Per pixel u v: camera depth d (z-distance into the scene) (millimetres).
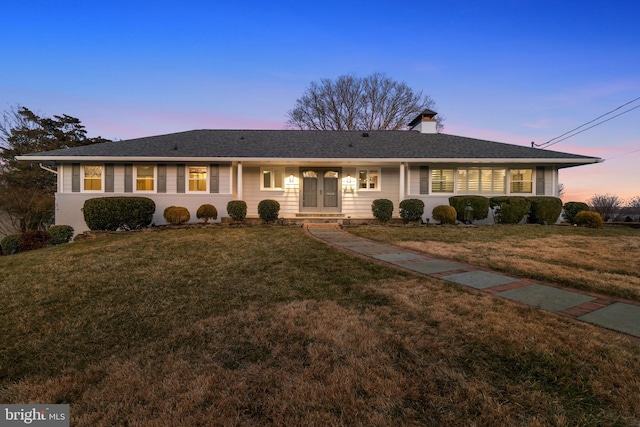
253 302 3963
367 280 4773
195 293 4336
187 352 2803
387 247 7570
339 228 11133
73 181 12320
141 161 12312
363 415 1930
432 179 13492
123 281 4883
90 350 2924
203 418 1943
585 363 2432
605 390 2115
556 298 3994
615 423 1823
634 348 2650
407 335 2963
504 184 13445
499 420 1854
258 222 12430
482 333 2957
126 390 2270
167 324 3408
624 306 3713
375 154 13000
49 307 3926
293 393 2170
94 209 10625
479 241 8578
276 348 2814
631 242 8438
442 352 2646
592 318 3332
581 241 8594
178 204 12672
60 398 2217
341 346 2793
